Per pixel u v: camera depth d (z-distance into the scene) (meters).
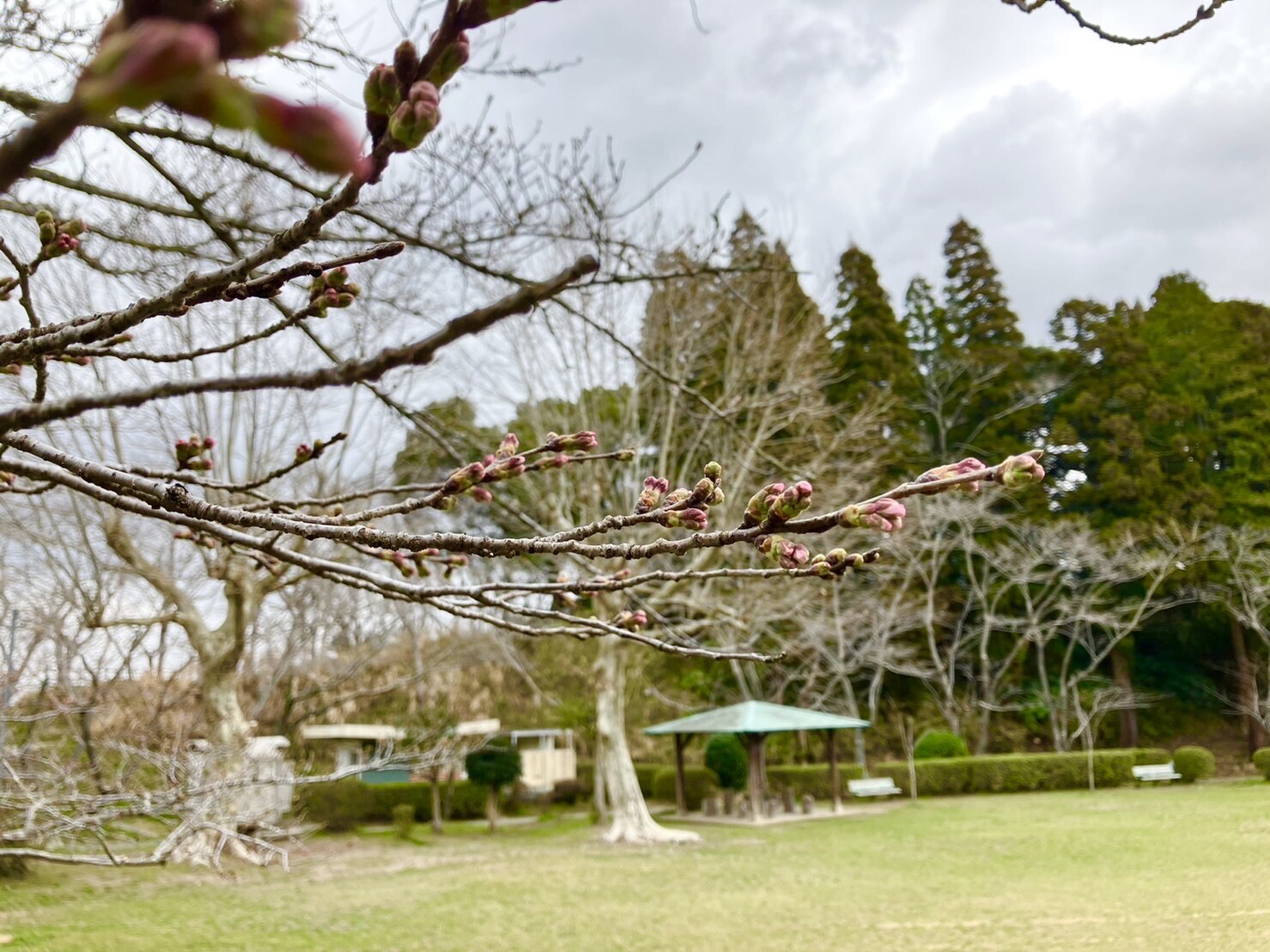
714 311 15.24
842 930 8.98
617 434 16.16
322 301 1.51
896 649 25.33
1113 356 29.70
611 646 17.38
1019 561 26.33
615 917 9.94
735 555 14.82
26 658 7.10
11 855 3.66
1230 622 27.44
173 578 13.73
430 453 13.82
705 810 21.97
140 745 6.52
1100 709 25.66
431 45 0.62
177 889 12.01
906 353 30.86
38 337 1.22
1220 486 28.38
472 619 2.27
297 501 2.41
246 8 0.27
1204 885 10.23
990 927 8.80
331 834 19.81
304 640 15.71
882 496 1.19
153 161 3.62
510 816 24.14
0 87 3.03
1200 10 3.05
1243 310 31.17
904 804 21.88
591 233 4.77
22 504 10.63
